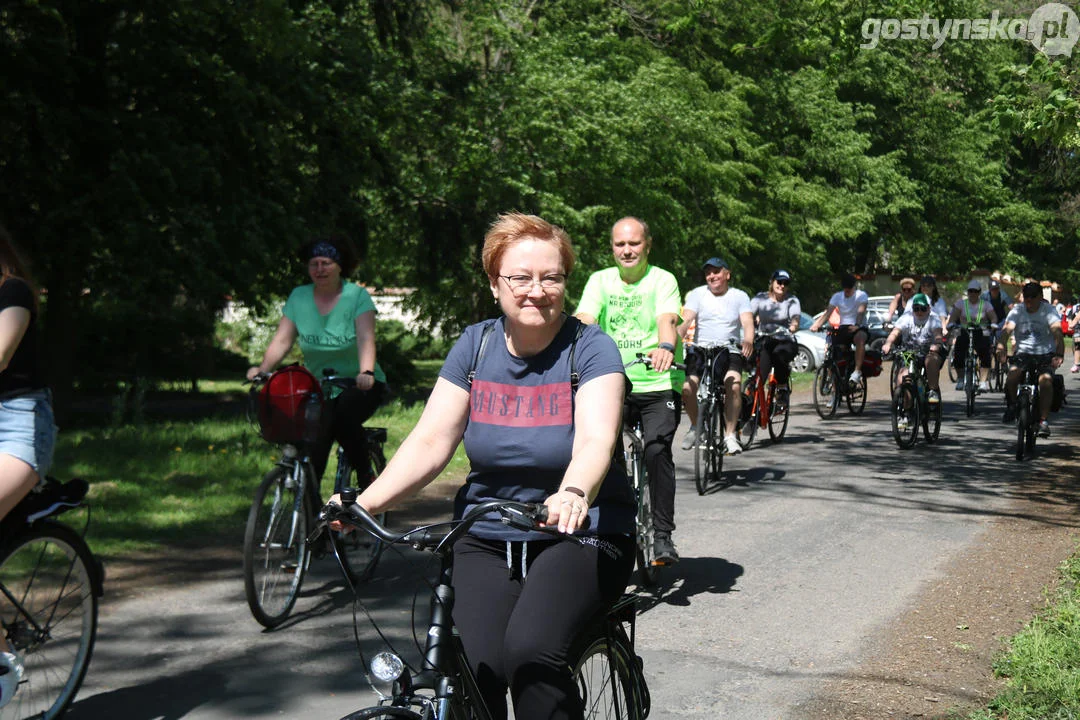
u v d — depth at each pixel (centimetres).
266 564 518
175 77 1494
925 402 1212
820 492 908
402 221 1956
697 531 753
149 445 1078
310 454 559
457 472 964
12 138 1382
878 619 541
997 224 4078
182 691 437
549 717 255
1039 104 935
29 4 1284
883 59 3278
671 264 2372
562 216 2023
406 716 231
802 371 2247
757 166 2797
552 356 287
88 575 412
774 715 414
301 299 583
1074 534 744
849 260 3909
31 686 392
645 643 503
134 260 1397
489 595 273
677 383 610
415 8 1786
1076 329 2458
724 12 2664
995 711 414
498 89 1997
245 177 1565
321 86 1588
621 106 2142
